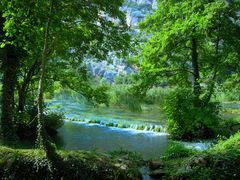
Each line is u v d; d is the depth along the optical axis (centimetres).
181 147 1420
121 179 1085
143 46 2491
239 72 2370
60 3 1213
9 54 1733
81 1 1368
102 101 2328
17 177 1066
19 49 1753
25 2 1077
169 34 2255
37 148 1151
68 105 4003
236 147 1187
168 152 1407
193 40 2459
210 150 1202
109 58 2153
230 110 3525
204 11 2189
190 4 2334
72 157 1091
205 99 2261
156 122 2903
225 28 2283
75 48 2005
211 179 1030
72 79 2338
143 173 1225
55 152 1091
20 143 1720
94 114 3388
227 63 2336
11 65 1748
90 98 2334
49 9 1148
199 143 2028
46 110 2362
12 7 1087
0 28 1670
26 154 1099
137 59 2538
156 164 1274
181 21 2311
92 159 1109
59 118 2338
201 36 2289
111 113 3497
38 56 1947
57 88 2566
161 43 2327
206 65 2555
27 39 1512
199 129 2242
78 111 3566
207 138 2208
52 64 2266
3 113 1725
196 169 1083
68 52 2044
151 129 2545
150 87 2523
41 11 1092
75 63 2181
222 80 2384
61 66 2277
